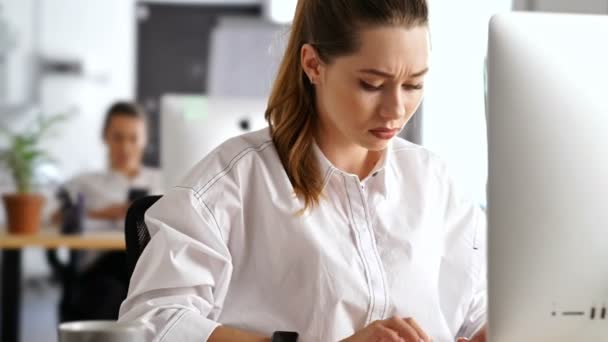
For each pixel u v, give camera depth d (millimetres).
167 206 1568
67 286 4117
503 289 1170
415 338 1309
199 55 9594
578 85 1156
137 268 1545
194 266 1524
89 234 3754
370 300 1561
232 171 1596
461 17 4785
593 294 1174
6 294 3701
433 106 4723
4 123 8172
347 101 1448
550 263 1161
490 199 1161
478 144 4672
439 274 1740
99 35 8797
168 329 1439
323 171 1606
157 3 9531
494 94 1156
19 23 8508
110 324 1093
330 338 1549
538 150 1148
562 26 1171
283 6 6426
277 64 1787
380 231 1623
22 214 3637
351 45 1417
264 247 1592
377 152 1663
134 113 4727
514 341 1188
